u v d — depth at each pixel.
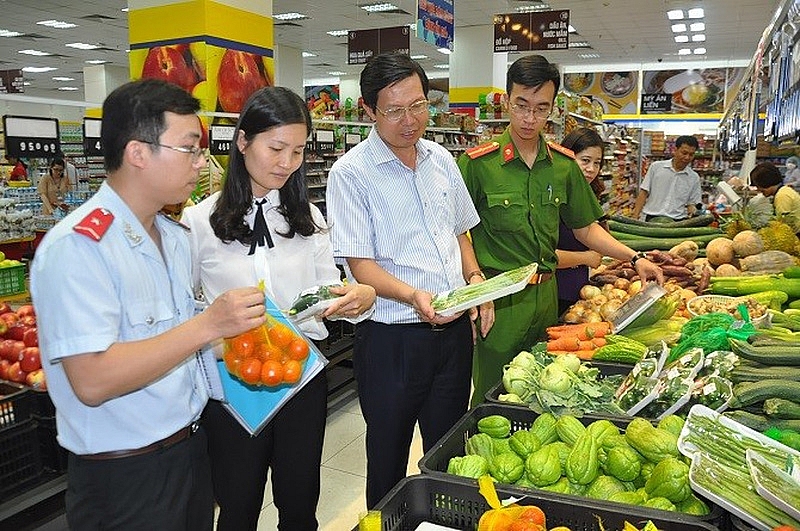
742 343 2.24
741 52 17.72
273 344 1.68
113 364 1.32
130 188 1.47
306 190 2.09
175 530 1.62
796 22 3.41
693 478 1.49
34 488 2.49
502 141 2.91
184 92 1.45
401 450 2.49
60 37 15.55
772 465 1.54
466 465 1.69
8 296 4.09
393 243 2.38
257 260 2.01
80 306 1.34
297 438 2.12
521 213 2.88
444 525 1.56
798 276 3.47
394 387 2.40
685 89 20.14
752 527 1.39
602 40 15.99
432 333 2.39
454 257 2.50
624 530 1.38
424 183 2.42
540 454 1.73
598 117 10.34
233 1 6.25
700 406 1.87
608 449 1.76
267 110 1.79
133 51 6.45
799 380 2.02
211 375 1.80
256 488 2.08
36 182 11.20
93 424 1.50
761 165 6.07
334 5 12.98
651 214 7.15
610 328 2.76
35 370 2.63
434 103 22.44
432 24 7.02
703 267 3.73
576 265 3.58
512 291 1.96
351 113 7.24
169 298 1.60
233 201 1.95
